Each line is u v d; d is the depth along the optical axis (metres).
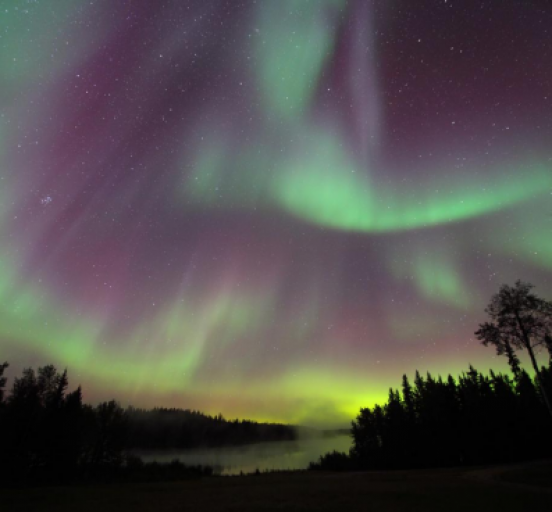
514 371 36.69
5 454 34.06
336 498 20.31
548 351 36.19
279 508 17.48
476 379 58.06
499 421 47.59
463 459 47.94
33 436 36.69
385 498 19.42
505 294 36.09
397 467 52.75
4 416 35.16
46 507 19.78
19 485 33.38
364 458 58.62
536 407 48.22
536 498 16.98
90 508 19.06
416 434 55.72
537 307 34.50
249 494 23.81
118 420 46.44
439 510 15.21
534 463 34.94
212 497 22.78
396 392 64.06
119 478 40.44
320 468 59.34
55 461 37.31
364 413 64.75
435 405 53.47
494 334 36.06
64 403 39.88
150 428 119.06
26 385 38.78
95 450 44.38
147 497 23.62
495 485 22.53
